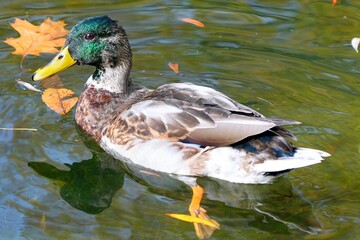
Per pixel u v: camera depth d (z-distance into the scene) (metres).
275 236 9.53
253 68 13.70
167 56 14.07
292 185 10.66
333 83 13.20
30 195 10.19
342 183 10.63
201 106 10.88
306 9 16.00
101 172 11.17
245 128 10.30
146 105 11.29
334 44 14.58
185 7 16.00
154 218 9.85
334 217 9.87
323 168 10.95
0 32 14.70
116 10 15.77
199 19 15.47
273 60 13.98
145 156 11.05
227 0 16.38
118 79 12.21
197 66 13.75
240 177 10.55
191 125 10.77
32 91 12.84
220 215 10.12
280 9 16.00
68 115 12.45
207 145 10.63
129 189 10.72
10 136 11.55
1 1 16.03
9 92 12.74
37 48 13.87
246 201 10.46
